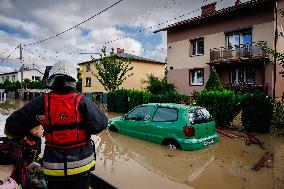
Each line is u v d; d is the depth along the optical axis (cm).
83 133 219
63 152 211
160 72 3650
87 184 226
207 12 2311
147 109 859
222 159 666
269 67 1836
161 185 487
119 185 481
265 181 512
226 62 1983
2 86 5334
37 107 208
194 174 553
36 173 332
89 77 3431
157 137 795
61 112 210
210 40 2164
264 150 761
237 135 955
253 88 1859
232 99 1099
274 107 1088
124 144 812
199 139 729
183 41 2361
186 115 734
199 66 2238
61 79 213
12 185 218
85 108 218
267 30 1825
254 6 1891
